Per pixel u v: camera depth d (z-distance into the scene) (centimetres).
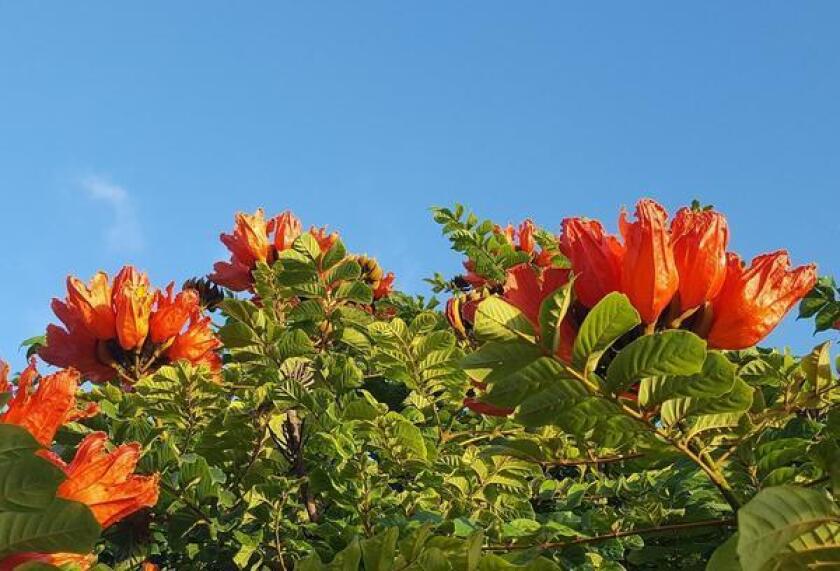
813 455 206
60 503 164
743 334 238
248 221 571
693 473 330
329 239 587
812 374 254
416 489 383
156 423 436
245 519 400
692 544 305
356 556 219
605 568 304
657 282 233
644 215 235
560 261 590
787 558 166
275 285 488
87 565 209
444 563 212
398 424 362
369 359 439
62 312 486
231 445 414
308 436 414
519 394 206
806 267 242
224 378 455
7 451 160
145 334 479
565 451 268
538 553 290
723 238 240
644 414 208
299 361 430
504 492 379
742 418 228
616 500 395
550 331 200
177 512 400
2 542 166
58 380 208
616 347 239
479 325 202
